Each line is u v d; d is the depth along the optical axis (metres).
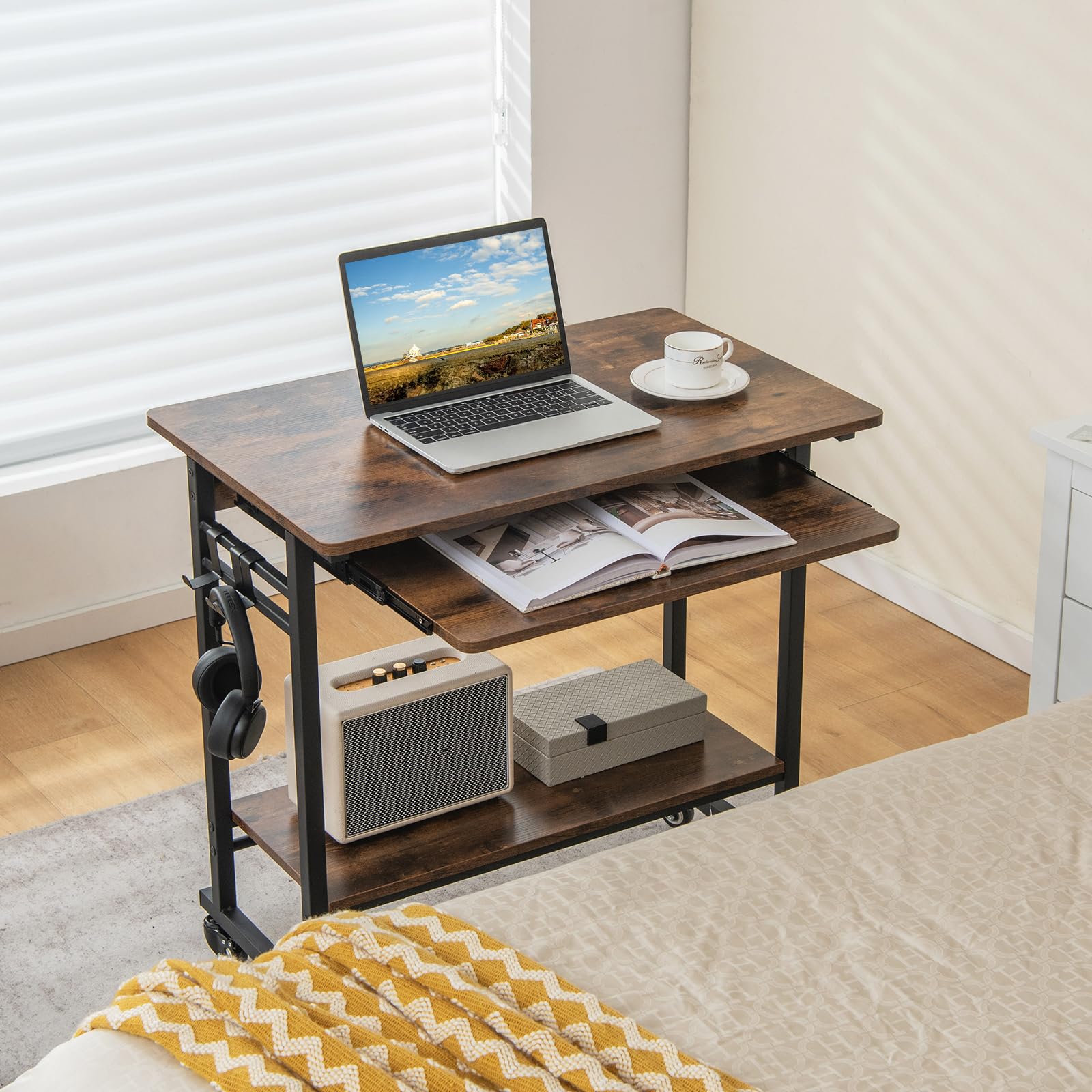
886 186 3.06
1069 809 1.59
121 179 3.03
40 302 3.01
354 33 3.21
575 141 3.44
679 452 1.97
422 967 1.32
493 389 2.13
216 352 3.23
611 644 3.10
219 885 2.20
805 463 2.19
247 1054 1.22
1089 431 2.32
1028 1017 1.30
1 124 2.88
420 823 2.10
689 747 2.31
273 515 1.82
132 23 2.96
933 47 2.88
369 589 1.85
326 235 3.31
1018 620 3.03
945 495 3.12
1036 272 2.79
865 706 2.89
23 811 2.58
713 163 3.52
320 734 1.94
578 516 1.98
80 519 3.05
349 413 2.10
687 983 1.34
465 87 3.39
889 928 1.41
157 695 2.94
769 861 1.52
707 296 3.67
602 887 1.48
